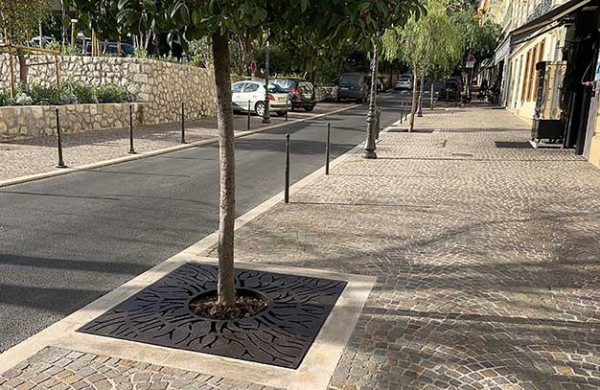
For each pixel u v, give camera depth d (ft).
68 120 46.06
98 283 14.89
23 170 30.42
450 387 9.86
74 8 11.77
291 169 34.47
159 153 39.24
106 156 36.45
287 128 61.57
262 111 75.31
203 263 16.31
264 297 13.74
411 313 12.98
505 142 50.37
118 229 20.06
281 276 15.28
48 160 33.83
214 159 37.17
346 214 22.72
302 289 14.33
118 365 10.37
